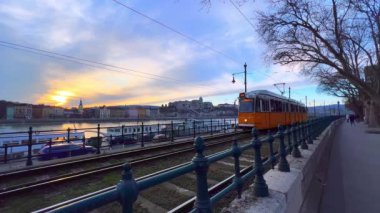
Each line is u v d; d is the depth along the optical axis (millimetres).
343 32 19656
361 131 30922
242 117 22859
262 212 3605
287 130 7371
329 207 5672
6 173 8664
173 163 11062
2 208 6082
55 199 6680
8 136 13555
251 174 4266
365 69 31516
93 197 1594
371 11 17672
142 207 6047
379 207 5637
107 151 13680
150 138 20406
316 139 13562
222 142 17188
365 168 9594
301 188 5750
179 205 5742
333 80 37281
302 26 18406
